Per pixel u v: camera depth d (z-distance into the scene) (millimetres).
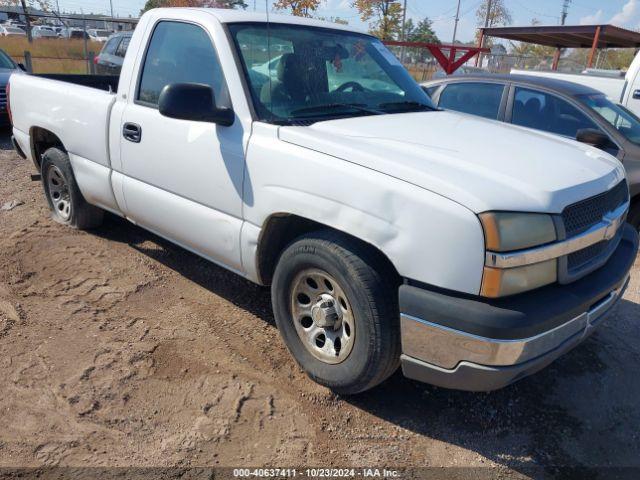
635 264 5238
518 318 2293
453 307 2344
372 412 2924
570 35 13656
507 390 3191
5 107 9234
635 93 7688
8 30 30375
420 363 2549
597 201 2725
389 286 2629
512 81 6164
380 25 28500
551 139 3346
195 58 3457
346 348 2811
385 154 2623
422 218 2383
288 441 2670
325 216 2691
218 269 4430
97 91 4242
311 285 3000
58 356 3182
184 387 2990
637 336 3885
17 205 5672
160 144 3557
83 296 3889
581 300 2518
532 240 2350
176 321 3643
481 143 2951
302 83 3385
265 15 3619
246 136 3066
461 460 2654
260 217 3027
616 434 2912
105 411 2775
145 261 4492
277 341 3479
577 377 3367
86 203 4766
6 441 2549
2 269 4199
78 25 28938
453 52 16531
